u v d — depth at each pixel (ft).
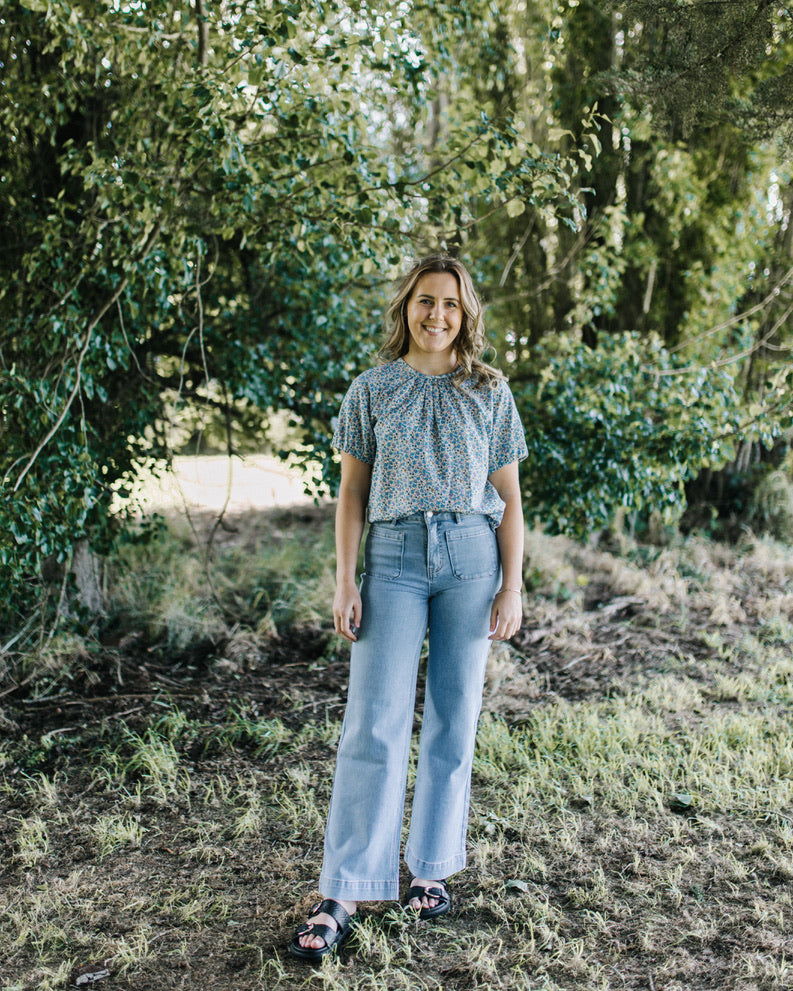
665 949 7.20
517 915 7.73
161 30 12.71
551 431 15.81
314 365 15.61
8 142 13.97
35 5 11.32
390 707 7.20
